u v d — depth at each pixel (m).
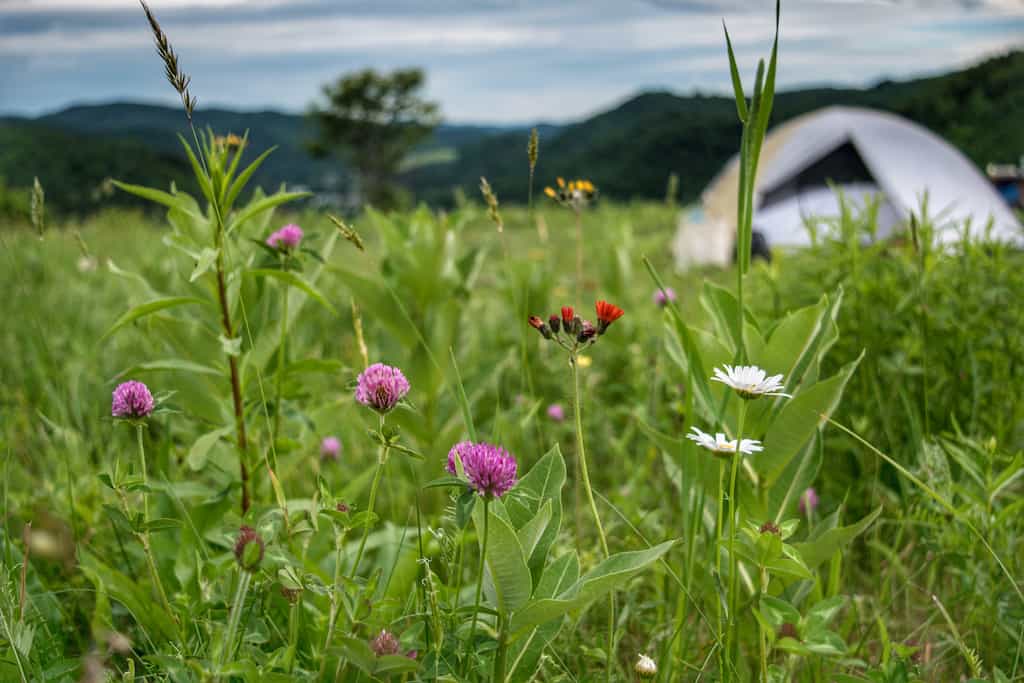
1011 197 4.68
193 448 0.87
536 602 0.62
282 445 0.94
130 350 1.70
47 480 1.08
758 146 0.74
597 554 0.88
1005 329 1.15
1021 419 1.09
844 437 1.15
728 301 0.87
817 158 4.16
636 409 1.32
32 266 2.15
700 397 0.82
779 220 4.09
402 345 1.19
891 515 1.08
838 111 4.32
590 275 2.93
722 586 0.79
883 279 1.22
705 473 0.81
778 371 0.83
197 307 0.98
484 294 2.55
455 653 0.64
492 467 0.58
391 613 0.69
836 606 0.70
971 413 1.14
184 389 0.96
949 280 1.20
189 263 0.96
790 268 1.35
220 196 0.85
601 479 1.29
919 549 1.01
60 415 1.32
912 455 1.08
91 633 0.90
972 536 0.85
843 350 1.19
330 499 0.67
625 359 1.72
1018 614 0.80
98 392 1.48
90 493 1.03
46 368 1.52
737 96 0.74
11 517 0.98
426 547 0.84
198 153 0.84
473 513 0.66
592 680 0.75
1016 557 0.88
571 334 0.69
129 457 1.16
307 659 0.74
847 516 1.10
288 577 0.66
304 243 0.94
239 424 0.91
